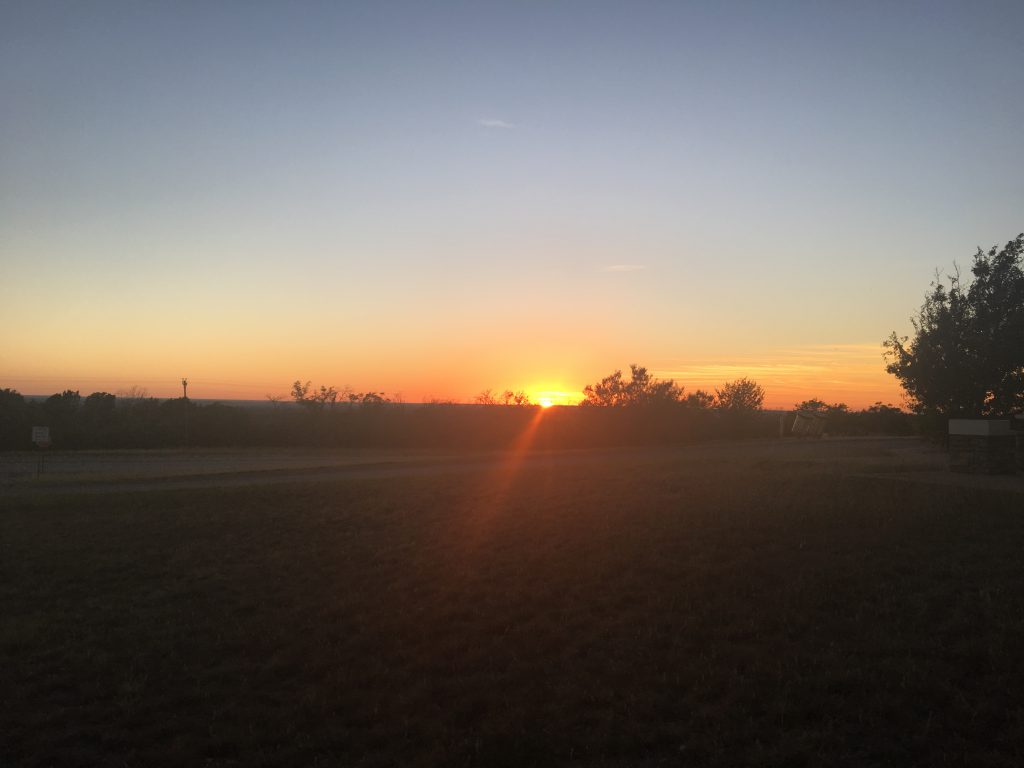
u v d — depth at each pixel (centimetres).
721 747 605
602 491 2094
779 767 574
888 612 891
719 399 6844
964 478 2120
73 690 798
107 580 1278
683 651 808
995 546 1175
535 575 1159
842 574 1049
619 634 878
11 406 5766
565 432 5431
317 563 1338
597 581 1095
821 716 652
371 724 689
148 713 729
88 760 638
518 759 609
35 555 1469
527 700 716
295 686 790
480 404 6103
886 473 2309
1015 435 2261
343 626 969
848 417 7081
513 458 4009
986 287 3256
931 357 3309
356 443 5591
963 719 628
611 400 6350
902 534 1274
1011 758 564
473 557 1312
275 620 1005
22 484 2827
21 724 707
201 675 819
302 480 2731
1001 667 717
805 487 1925
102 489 2575
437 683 766
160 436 5600
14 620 1045
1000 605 882
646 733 639
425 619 973
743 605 945
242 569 1313
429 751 628
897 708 648
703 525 1434
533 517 1686
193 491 2325
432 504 1980
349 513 1867
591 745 624
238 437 5684
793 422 6625
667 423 5803
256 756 632
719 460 3225
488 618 967
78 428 5562
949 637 809
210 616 1045
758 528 1374
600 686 735
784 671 739
